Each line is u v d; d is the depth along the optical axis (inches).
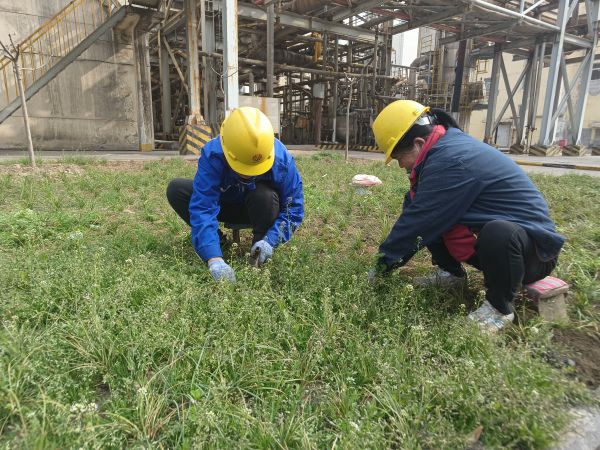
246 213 130.8
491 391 62.4
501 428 59.6
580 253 133.5
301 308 90.1
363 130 815.7
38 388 63.2
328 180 285.1
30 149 274.4
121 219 164.6
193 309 87.4
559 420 60.5
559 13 668.7
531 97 757.3
